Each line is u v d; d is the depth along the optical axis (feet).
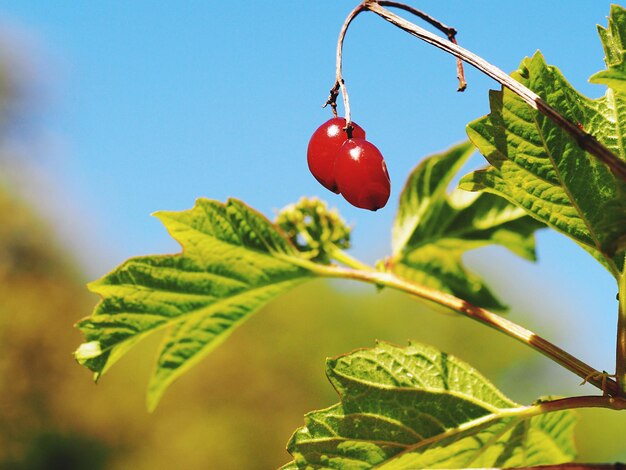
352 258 0.89
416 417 0.75
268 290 0.86
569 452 0.79
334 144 0.75
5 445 4.12
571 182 0.71
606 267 0.71
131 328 0.84
